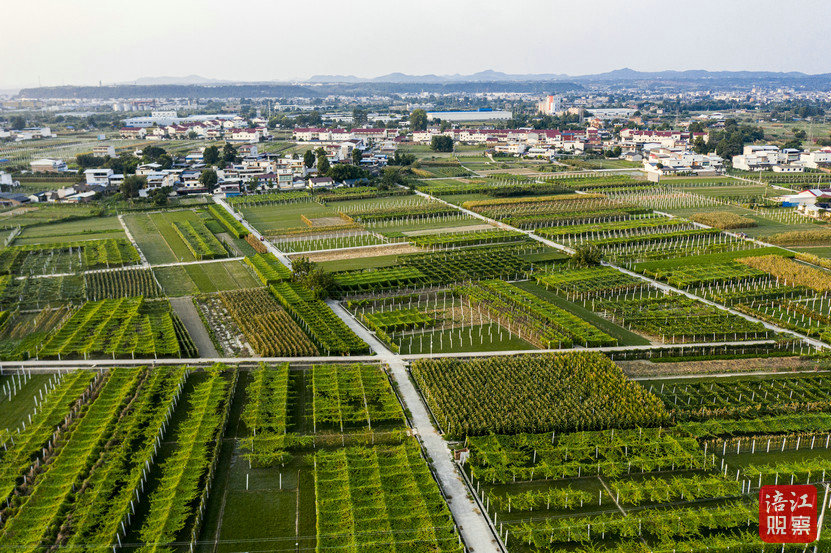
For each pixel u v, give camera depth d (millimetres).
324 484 76250
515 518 72000
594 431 88562
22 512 71062
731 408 93688
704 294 143500
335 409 92875
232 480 78125
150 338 117312
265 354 112188
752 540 67938
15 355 111438
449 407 93188
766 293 142500
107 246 184250
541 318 128875
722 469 80688
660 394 99188
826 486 77125
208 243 188500
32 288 149250
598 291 144250
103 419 89750
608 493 76312
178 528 68562
